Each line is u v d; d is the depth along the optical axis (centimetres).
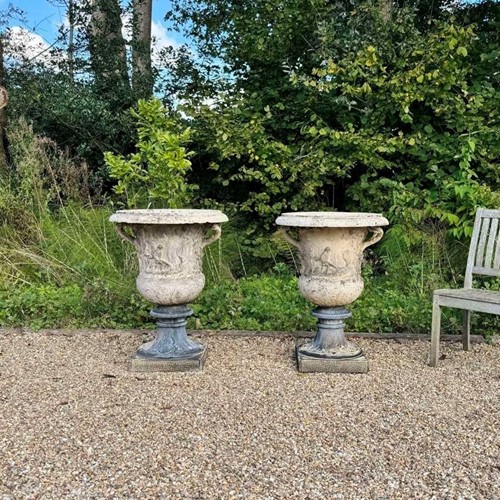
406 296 516
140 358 377
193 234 377
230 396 326
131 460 247
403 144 594
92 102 756
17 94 768
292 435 273
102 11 864
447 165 603
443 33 582
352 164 615
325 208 671
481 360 402
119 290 508
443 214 557
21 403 314
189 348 388
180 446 261
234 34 708
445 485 227
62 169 661
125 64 827
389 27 619
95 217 605
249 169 638
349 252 377
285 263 639
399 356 412
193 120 675
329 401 319
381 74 616
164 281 371
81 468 239
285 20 648
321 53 614
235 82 723
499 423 288
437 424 286
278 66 684
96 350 428
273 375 368
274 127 671
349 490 223
